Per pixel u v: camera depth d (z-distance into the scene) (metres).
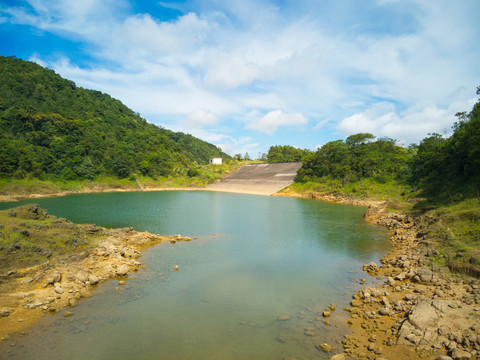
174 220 69.81
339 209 91.94
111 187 161.00
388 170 119.81
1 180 122.56
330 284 30.70
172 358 18.50
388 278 30.09
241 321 23.11
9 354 18.64
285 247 45.56
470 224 37.62
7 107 167.75
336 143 144.62
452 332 19.20
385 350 18.61
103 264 33.94
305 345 19.70
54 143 155.12
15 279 27.75
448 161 68.50
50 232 36.31
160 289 29.20
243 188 171.00
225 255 41.12
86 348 19.47
